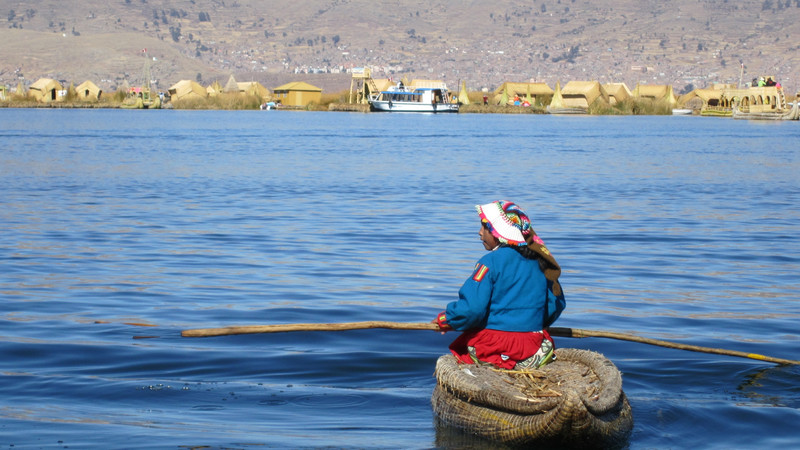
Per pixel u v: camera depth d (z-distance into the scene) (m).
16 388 11.28
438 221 27.30
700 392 11.46
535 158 56.28
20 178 40.53
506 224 10.98
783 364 12.55
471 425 9.88
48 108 192.12
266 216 28.23
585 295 16.98
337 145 68.12
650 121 144.00
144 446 9.39
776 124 132.50
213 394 11.20
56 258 20.61
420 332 14.19
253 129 95.69
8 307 15.65
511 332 10.91
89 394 11.12
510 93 196.12
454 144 70.88
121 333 13.96
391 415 10.55
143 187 37.16
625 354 13.11
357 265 19.95
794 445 9.69
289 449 9.37
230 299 16.47
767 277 18.92
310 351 13.11
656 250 22.30
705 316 15.38
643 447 9.59
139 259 20.56
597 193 36.06
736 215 29.34
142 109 195.50
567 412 8.98
